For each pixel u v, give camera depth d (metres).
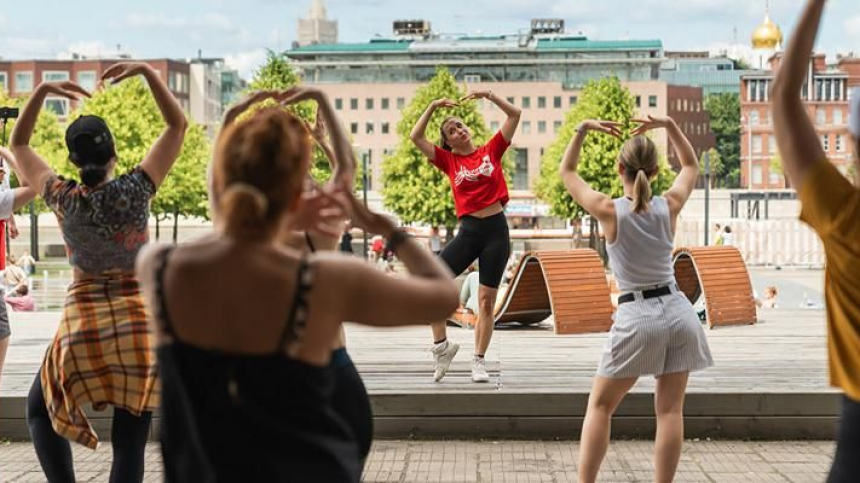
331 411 2.91
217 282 2.82
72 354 5.30
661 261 5.89
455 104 8.77
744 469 7.50
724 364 9.98
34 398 5.72
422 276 3.10
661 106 133.12
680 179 6.07
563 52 136.00
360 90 132.00
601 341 11.80
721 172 168.75
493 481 7.20
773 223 50.34
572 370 9.63
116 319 5.32
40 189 5.42
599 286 12.72
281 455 2.79
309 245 4.07
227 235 2.86
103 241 5.32
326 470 2.82
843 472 3.25
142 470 5.46
